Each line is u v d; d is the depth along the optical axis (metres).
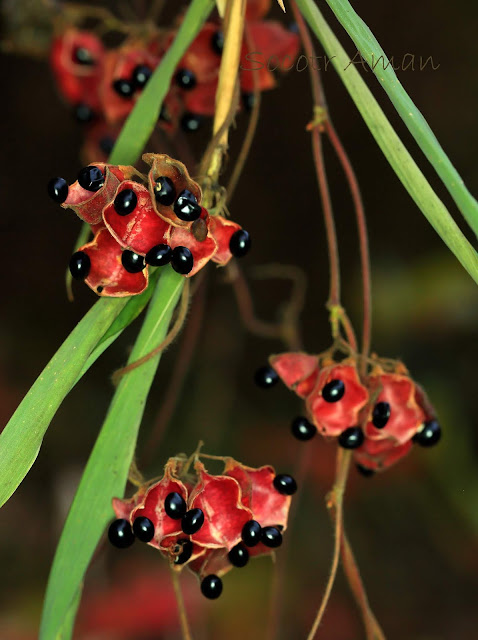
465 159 1.32
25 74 1.42
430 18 1.33
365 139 1.40
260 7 0.64
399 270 1.21
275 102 1.41
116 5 0.93
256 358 1.36
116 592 0.98
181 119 0.63
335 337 0.57
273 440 1.24
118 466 0.55
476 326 1.14
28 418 0.54
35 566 1.08
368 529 1.16
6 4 0.73
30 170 1.47
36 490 1.19
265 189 1.44
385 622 1.10
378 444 0.58
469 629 1.10
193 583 1.00
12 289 1.45
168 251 0.53
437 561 1.14
